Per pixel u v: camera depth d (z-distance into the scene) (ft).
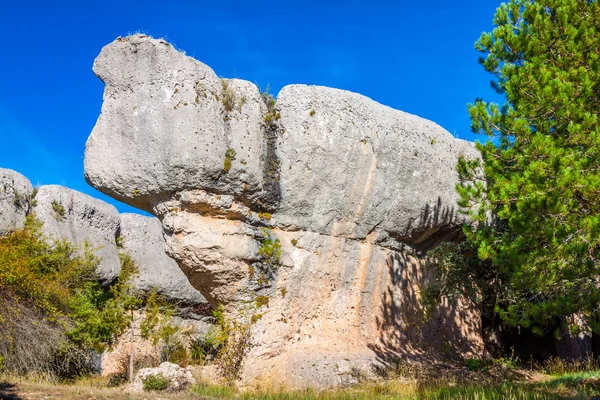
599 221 30.68
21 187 59.72
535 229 31.73
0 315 48.80
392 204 50.03
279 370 42.86
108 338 49.52
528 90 34.83
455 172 54.60
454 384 41.70
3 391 34.58
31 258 54.29
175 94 40.93
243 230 43.47
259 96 45.42
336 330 47.37
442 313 54.70
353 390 40.88
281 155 45.60
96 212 67.82
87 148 42.29
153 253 74.90
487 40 39.75
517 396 34.94
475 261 52.75
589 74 34.42
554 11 37.63
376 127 49.29
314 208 46.60
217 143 41.27
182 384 39.83
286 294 45.24
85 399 32.86
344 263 48.47
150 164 40.47
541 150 31.73
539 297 45.19
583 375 44.27
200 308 77.87
